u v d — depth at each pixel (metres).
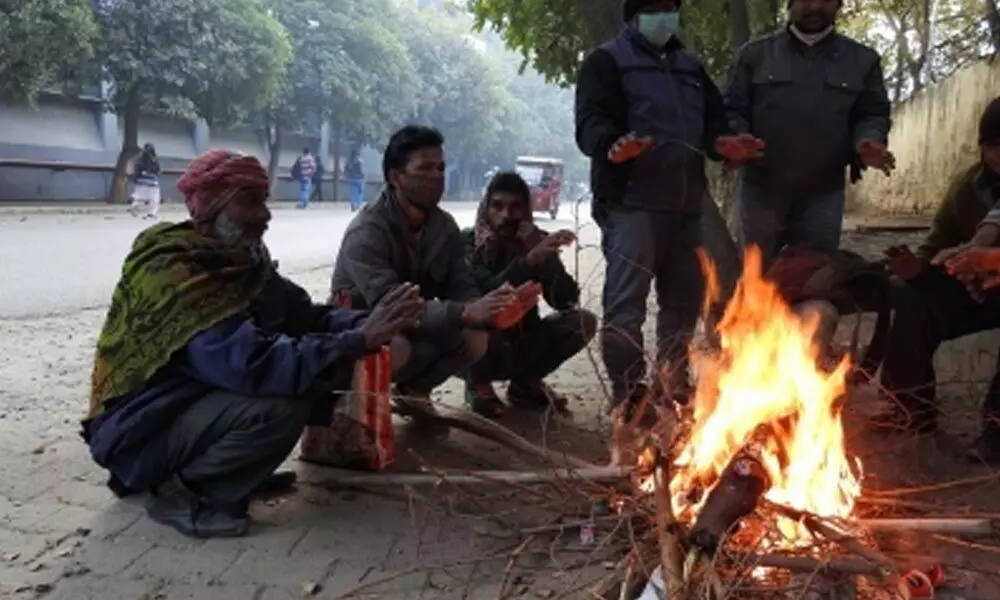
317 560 3.28
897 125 17.23
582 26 7.09
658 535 2.75
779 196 5.03
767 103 4.95
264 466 3.50
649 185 4.57
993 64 11.91
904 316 4.31
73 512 3.65
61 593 3.00
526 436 4.73
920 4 15.55
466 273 4.68
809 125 4.89
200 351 3.36
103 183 28.84
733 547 2.62
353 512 3.72
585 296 7.74
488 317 4.04
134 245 3.58
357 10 37.72
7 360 6.26
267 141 37.84
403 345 4.36
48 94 26.94
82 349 6.71
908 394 4.21
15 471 4.09
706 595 2.44
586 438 4.71
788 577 2.67
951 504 3.51
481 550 3.34
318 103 35.41
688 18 8.47
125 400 3.48
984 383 4.84
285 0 34.09
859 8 15.44
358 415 4.11
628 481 3.29
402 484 3.93
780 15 9.65
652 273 4.66
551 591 3.00
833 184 5.01
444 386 5.91
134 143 26.12
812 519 2.71
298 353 3.33
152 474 3.49
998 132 4.16
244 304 3.47
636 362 4.57
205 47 25.11
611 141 4.43
